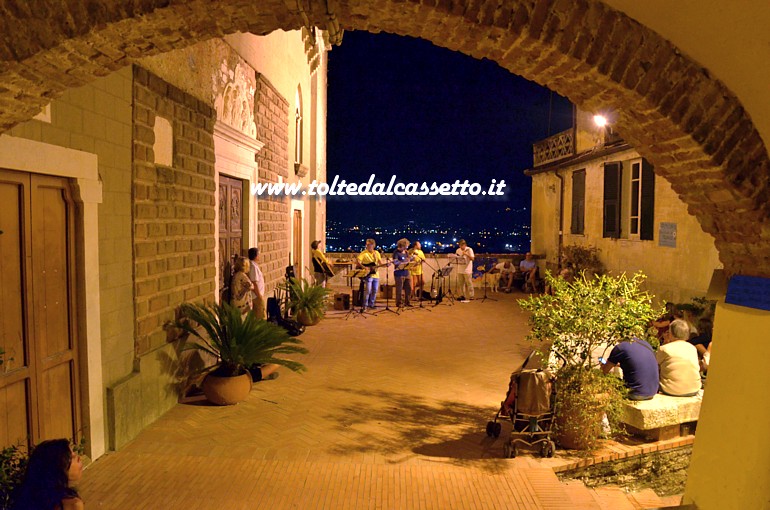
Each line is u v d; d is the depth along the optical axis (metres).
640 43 3.18
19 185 4.22
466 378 8.27
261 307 9.50
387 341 10.79
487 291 18.66
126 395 5.58
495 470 5.14
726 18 2.83
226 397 6.74
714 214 3.81
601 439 5.90
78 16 2.89
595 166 15.09
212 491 4.61
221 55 8.24
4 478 3.36
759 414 3.46
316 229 18.02
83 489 4.57
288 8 3.04
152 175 6.16
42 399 4.48
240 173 9.27
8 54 2.89
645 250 12.45
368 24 3.40
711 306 9.19
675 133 3.38
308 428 6.11
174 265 6.76
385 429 6.13
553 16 3.09
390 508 4.41
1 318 4.05
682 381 6.10
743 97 3.21
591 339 5.80
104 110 5.25
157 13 2.92
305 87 15.48
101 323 5.29
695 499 3.98
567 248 16.05
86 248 4.98
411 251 15.76
